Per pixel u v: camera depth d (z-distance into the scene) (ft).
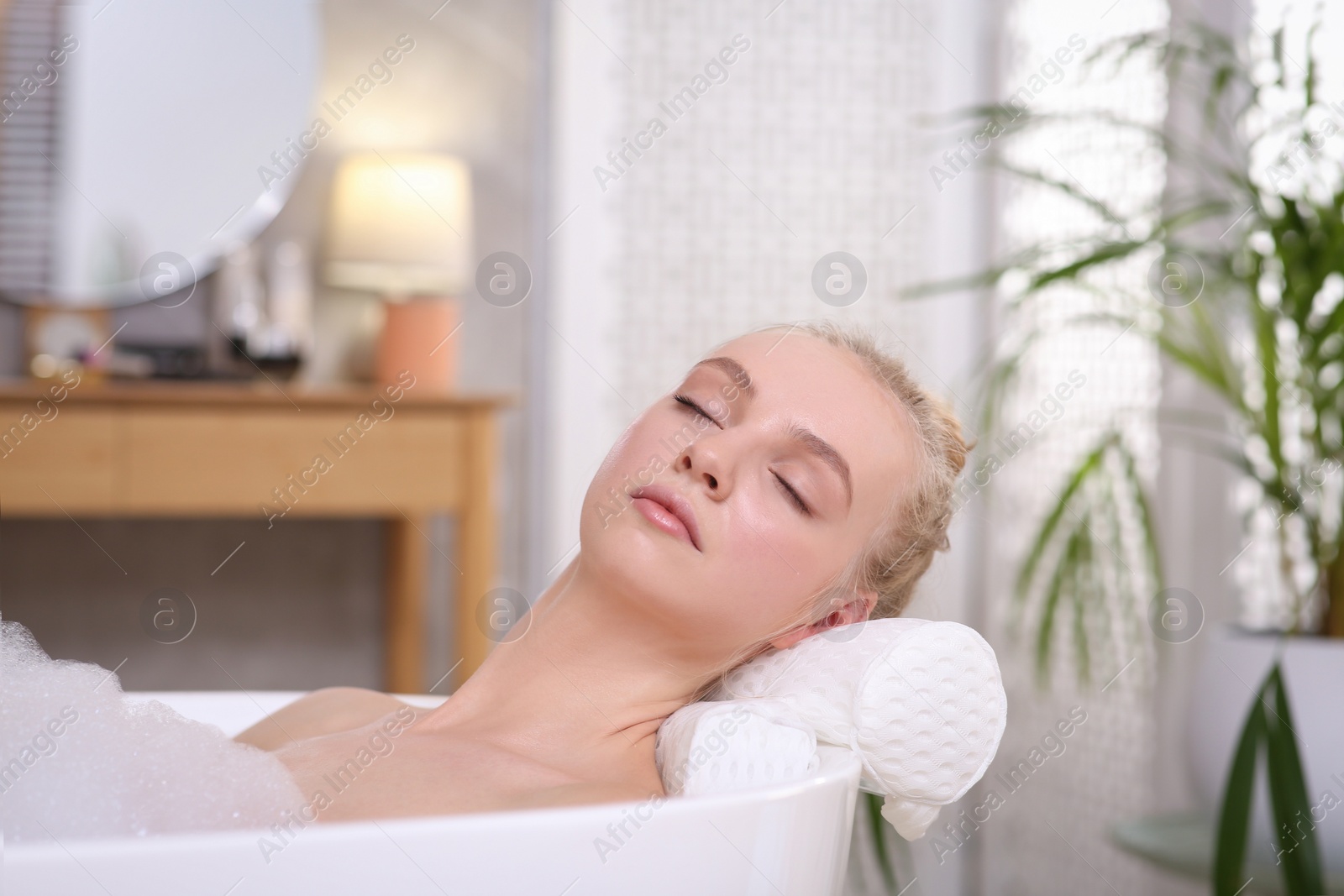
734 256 8.46
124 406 6.55
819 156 8.53
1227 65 5.52
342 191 8.04
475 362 8.52
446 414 6.87
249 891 2.05
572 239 8.37
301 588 8.22
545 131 8.52
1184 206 6.43
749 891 2.55
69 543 7.93
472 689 3.19
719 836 2.47
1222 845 4.15
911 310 8.58
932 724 2.94
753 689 3.16
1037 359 7.80
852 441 3.09
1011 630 7.68
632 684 3.12
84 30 7.93
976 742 2.99
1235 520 6.24
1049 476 7.63
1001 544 8.23
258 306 8.07
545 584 8.48
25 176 7.88
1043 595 7.54
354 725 3.49
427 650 8.42
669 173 8.43
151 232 7.98
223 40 8.09
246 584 8.16
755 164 8.48
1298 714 4.77
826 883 2.77
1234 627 5.41
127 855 1.99
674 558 2.95
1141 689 6.66
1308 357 4.95
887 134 8.59
